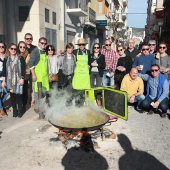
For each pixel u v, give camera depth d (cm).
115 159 376
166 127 512
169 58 642
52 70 610
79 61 596
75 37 1877
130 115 591
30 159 375
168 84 568
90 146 405
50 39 1267
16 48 530
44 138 446
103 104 550
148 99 586
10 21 1003
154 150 406
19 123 526
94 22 2480
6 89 579
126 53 738
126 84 621
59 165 358
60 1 1427
